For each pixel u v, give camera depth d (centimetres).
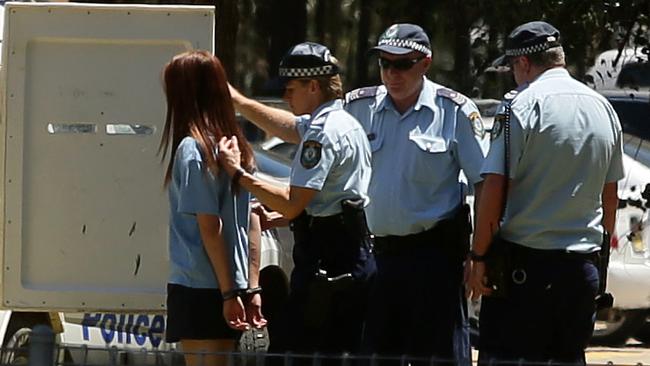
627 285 3709
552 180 2094
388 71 2236
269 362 1970
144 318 2869
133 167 2273
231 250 2097
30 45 2255
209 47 2256
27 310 2270
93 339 2853
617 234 3712
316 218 2150
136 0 3631
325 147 2116
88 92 2262
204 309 2091
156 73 2264
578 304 2106
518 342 2120
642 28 3312
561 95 2105
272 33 5109
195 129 2072
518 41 2150
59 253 2277
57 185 2270
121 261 2281
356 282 2136
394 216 2220
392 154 2247
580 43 3341
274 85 5103
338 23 5016
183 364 1831
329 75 2173
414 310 2212
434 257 2217
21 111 2256
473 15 3659
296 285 2156
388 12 3881
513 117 2092
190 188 2052
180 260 2097
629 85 3538
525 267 2105
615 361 3625
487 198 2100
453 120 2245
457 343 2219
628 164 3750
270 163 3378
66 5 2248
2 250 2264
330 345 2159
